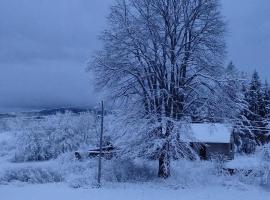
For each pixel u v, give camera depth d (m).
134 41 33.84
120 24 34.44
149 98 34.19
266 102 65.75
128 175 35.31
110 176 34.78
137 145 34.00
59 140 64.19
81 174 37.72
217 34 33.88
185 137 33.44
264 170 34.03
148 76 34.41
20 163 57.75
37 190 30.91
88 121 65.94
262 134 54.38
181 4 33.66
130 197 27.84
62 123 65.00
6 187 32.75
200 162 40.09
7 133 83.62
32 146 63.09
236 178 35.62
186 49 34.12
